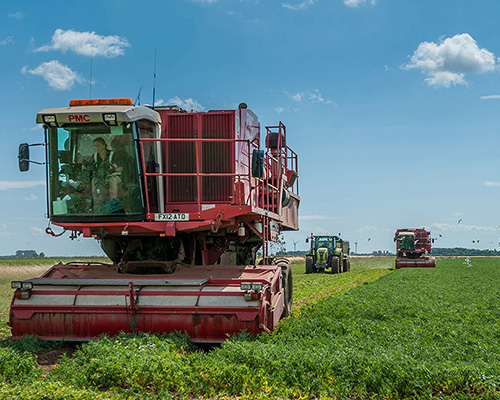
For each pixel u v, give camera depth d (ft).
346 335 35.47
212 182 38.58
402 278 111.14
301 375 25.72
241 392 24.88
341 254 151.02
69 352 33.71
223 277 36.76
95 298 34.32
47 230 37.50
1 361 27.37
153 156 38.19
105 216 36.65
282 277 43.62
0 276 111.14
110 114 35.24
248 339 32.04
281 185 49.93
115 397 23.38
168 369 25.93
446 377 25.16
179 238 39.75
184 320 33.40
